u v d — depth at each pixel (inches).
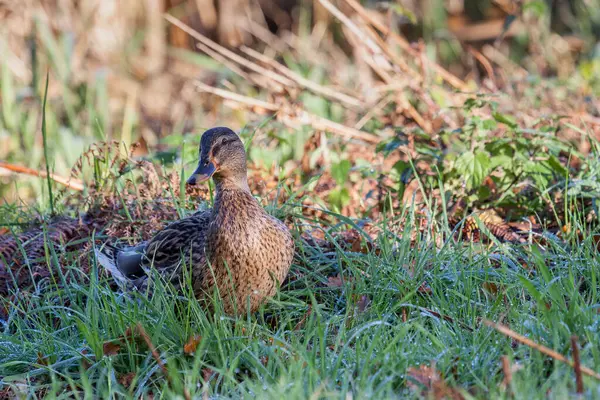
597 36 830.5
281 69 553.0
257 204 339.3
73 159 595.5
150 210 412.2
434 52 776.9
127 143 643.5
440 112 465.4
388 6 553.3
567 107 534.0
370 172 454.6
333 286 361.4
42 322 347.6
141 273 355.9
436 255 357.1
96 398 288.8
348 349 290.5
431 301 325.7
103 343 307.4
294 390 254.8
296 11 901.2
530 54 786.8
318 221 396.2
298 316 346.3
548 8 829.2
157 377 297.7
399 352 280.1
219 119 704.4
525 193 435.8
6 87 647.8
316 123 498.0
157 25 855.7
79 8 796.6
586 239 353.7
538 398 242.7
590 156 441.4
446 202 427.5
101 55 799.1
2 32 735.1
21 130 641.6
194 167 477.4
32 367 318.3
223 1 859.4
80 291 356.5
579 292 325.7
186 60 842.2
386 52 546.6
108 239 392.5
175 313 340.5
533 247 302.0
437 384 251.6
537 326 282.4
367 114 544.4
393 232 394.6
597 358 260.1
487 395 255.6
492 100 500.4
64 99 668.7
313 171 482.6
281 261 339.6
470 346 289.4
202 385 289.4
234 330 321.7
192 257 337.7
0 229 459.2
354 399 258.5
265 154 476.1
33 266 398.0
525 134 460.4
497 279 344.8
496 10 877.8
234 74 729.6
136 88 786.2
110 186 446.3
